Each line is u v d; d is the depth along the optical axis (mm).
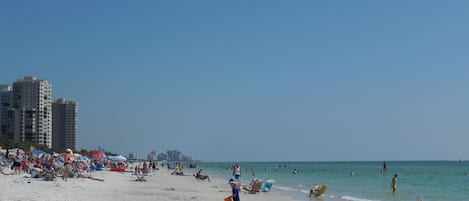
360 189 49688
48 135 153375
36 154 59094
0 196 21562
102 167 68625
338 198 37625
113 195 28781
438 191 47656
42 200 21484
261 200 33406
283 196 37688
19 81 147875
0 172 39062
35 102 147250
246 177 80375
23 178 33625
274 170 130125
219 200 30250
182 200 29062
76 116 170625
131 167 87812
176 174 76500
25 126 145625
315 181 66562
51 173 33625
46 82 152000
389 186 55188
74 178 39000
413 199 38000
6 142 103875
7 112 147625
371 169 137875
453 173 102000
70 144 168625
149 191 35562
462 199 39094
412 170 126250
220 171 118562
